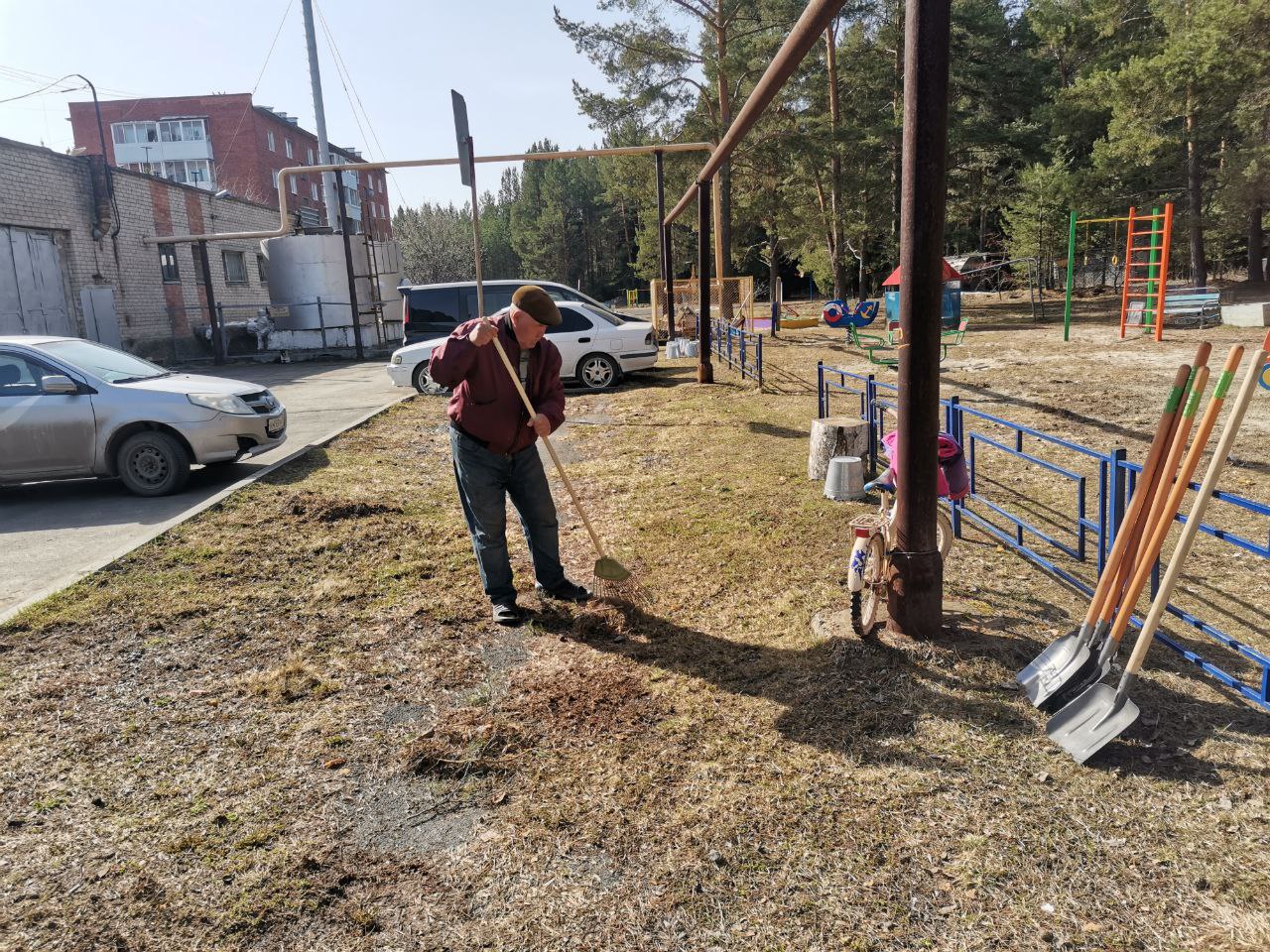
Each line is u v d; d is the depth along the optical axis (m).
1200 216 24.38
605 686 3.52
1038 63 31.72
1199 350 2.77
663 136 24.77
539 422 4.00
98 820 2.74
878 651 3.65
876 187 30.72
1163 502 2.91
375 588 4.78
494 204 87.44
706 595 4.47
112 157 50.44
